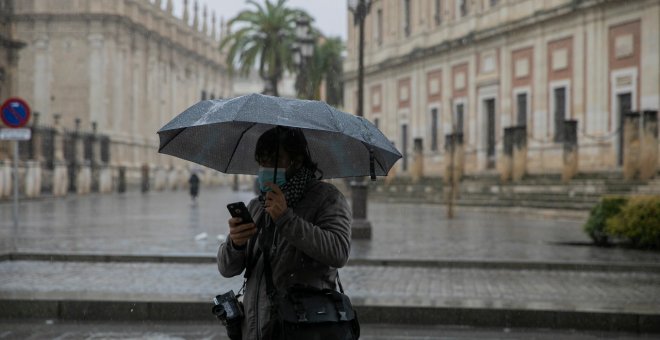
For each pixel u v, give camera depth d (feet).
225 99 12.94
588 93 98.37
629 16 91.81
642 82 89.71
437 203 109.70
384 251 46.73
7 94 150.10
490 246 50.24
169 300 28.71
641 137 78.02
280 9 151.33
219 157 14.14
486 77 121.19
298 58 103.60
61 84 199.41
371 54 163.43
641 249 48.83
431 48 136.36
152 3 233.14
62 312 28.71
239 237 12.16
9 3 152.05
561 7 101.86
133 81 218.18
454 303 28.86
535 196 89.30
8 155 124.06
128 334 26.14
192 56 274.77
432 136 139.23
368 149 13.07
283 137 12.51
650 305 28.76
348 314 11.94
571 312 27.55
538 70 108.27
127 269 39.29
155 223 71.15
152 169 220.84
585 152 96.89
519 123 114.01
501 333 26.94
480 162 121.19
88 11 197.67
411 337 26.13
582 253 46.11
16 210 49.01
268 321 12.08
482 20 122.83
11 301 28.81
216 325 27.86
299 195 12.51
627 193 77.15
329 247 11.91
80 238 54.24
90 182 155.12
